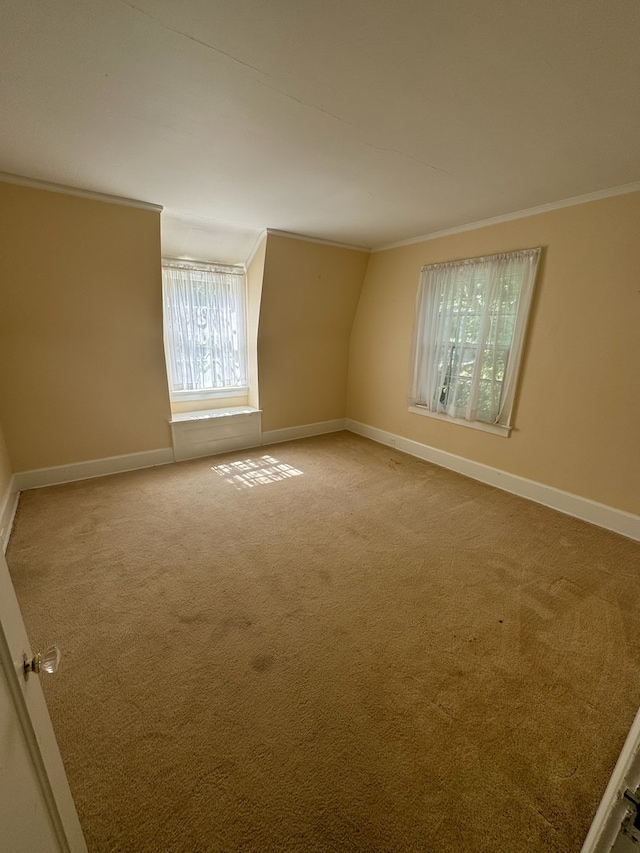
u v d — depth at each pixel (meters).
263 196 2.55
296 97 1.46
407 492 3.10
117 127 1.69
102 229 2.68
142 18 1.08
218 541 2.33
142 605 1.78
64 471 3.15
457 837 0.98
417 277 3.67
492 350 3.05
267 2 1.03
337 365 4.70
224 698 1.34
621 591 1.94
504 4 1.02
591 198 2.39
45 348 2.87
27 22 1.08
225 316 3.97
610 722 1.29
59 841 0.69
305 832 0.98
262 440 4.31
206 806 1.03
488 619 1.74
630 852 0.51
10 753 0.53
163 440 3.62
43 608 1.74
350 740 1.21
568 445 2.72
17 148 1.90
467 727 1.26
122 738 1.20
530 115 1.54
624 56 1.19
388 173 2.14
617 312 2.38
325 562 2.14
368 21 1.09
